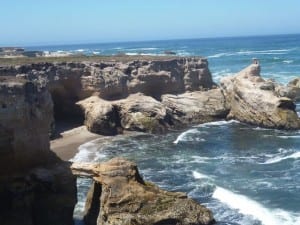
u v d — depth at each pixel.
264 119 57.22
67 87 58.97
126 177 26.95
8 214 25.20
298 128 55.34
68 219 26.70
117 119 56.34
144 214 26.05
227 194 33.38
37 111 26.84
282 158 43.66
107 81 59.47
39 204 26.12
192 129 57.28
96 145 49.34
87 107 56.16
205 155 45.44
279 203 31.84
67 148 47.91
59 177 26.64
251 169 40.12
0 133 25.11
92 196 27.89
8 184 25.41
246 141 50.81
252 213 30.11
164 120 57.06
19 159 26.11
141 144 50.00
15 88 25.59
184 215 26.53
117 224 25.59
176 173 39.22
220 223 28.69
